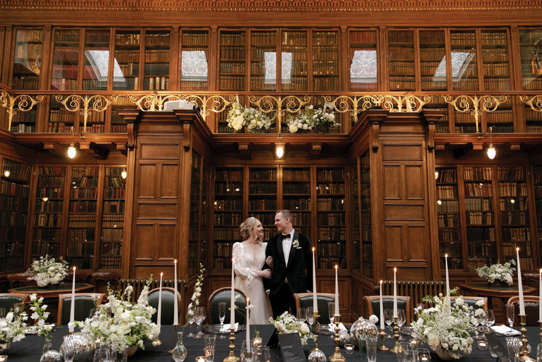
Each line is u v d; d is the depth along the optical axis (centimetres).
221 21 716
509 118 684
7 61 701
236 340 242
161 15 716
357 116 568
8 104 684
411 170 452
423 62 712
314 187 617
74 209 630
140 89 700
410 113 450
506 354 193
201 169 529
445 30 711
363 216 506
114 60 714
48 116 688
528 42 711
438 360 208
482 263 608
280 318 227
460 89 699
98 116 693
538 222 605
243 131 679
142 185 446
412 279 434
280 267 388
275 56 717
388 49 712
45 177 634
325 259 607
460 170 625
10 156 571
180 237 437
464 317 212
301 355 193
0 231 561
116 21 714
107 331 197
